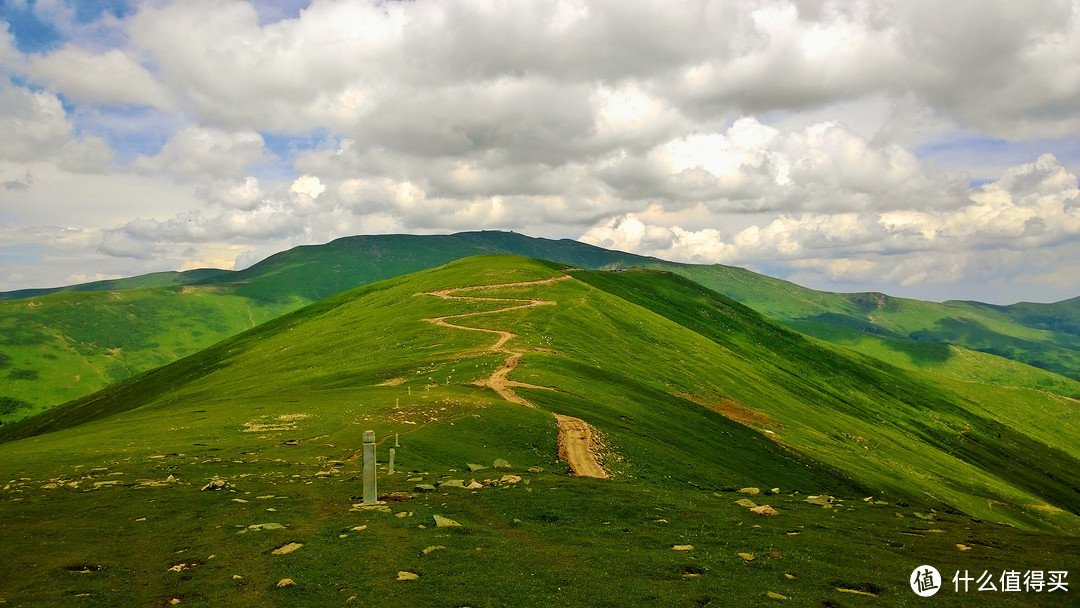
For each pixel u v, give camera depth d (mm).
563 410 84812
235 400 98438
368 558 27125
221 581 24688
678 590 24172
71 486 42219
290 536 30141
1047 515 138125
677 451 81812
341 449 56750
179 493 39594
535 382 100812
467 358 118938
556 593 23719
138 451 57000
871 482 113125
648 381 134500
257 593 23594
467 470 52000
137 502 37219
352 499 37906
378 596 23234
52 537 30594
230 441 60781
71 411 196375
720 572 26359
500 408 76938
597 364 132500
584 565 26797
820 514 38719
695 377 152500
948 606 23859
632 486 44500
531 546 29359
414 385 99500
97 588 24234
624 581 24984
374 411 72625
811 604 23312
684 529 32969
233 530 31250
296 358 157625
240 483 42719
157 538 30312
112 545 29359
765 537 31891
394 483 43531
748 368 189250
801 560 28203
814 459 114188
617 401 100750
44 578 25250
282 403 86500
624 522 34156
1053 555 30438
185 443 60531
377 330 167750
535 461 61562
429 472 49562
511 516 34656
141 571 26156
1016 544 32688
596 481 45406
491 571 25859
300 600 22953
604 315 179375
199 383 163375
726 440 102688
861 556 29312
